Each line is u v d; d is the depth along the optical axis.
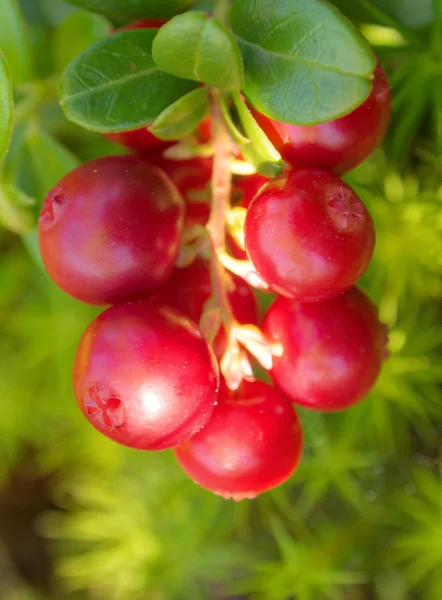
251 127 0.07
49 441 0.15
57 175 0.10
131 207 0.07
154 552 0.12
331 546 0.11
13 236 0.13
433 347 0.11
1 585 0.16
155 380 0.07
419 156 0.10
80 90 0.07
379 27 0.09
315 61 0.07
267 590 0.12
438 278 0.10
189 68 0.07
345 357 0.08
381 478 0.11
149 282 0.07
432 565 0.11
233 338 0.08
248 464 0.08
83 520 0.14
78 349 0.07
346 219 0.07
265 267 0.07
